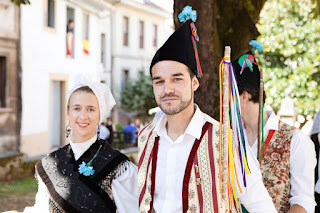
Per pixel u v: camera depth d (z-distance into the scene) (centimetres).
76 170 230
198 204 179
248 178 183
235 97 178
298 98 1057
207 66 353
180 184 183
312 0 680
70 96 238
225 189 173
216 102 351
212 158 181
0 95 944
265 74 1072
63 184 228
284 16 1055
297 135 224
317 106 1048
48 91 1145
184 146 186
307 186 218
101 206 225
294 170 221
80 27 1373
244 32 363
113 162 233
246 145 187
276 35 1039
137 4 2042
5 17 942
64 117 1259
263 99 235
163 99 181
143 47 2155
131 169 236
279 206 223
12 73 964
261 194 184
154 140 196
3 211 571
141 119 1902
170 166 186
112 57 1941
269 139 228
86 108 233
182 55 178
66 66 1266
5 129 939
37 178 238
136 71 2100
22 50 1007
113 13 1927
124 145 1334
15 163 826
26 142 1016
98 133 245
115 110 1916
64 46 1249
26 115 1022
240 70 232
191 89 184
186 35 181
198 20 353
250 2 372
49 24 1180
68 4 1268
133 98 1862
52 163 237
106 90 243
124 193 230
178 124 188
